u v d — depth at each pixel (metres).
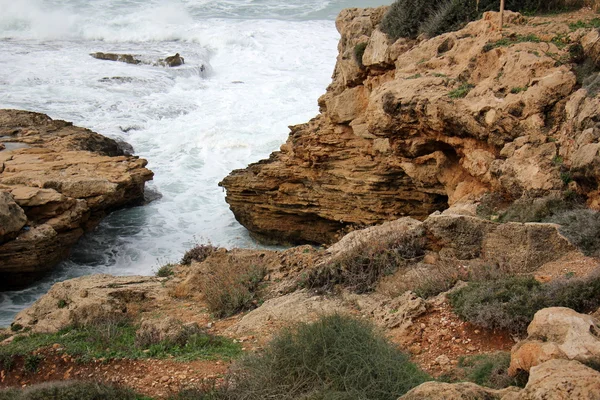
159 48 39.34
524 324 8.45
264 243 21.53
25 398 8.18
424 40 16.84
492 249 11.07
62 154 22.80
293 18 48.28
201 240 21.38
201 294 13.11
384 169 18.66
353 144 19.55
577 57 13.59
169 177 24.84
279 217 21.11
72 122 27.84
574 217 10.84
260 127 28.11
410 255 11.80
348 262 11.94
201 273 13.77
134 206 23.06
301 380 7.55
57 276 19.34
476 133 13.77
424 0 18.28
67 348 10.45
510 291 9.09
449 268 10.59
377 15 21.42
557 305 8.48
